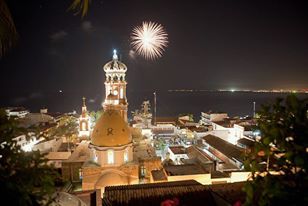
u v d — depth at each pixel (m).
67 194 17.73
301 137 5.25
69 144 56.78
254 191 5.75
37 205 6.61
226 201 19.84
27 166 6.59
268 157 5.69
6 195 5.97
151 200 21.88
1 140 6.62
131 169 35.81
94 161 37.06
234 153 44.81
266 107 5.98
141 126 68.62
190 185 24.19
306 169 4.94
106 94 54.09
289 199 5.07
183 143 64.12
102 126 37.34
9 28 6.96
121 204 21.33
